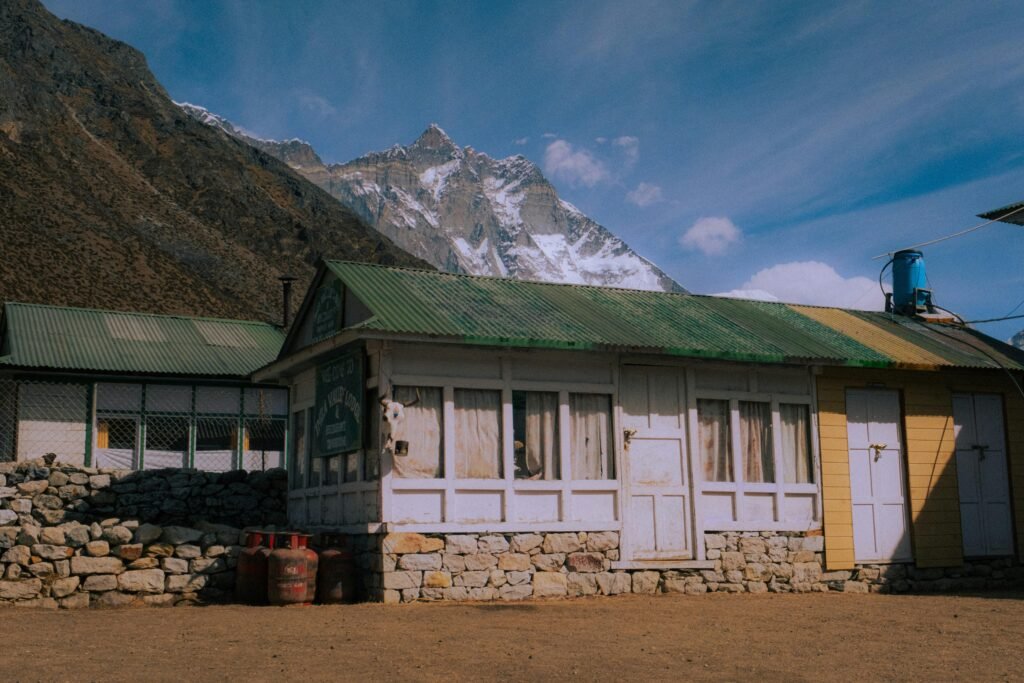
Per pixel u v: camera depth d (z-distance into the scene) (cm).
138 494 1580
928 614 1164
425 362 1255
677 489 1398
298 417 1547
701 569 1393
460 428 1264
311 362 1434
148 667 732
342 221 15288
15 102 11831
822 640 933
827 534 1502
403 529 1202
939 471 1623
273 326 2336
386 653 806
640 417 1388
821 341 1579
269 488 1652
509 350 1304
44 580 1127
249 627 952
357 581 1241
